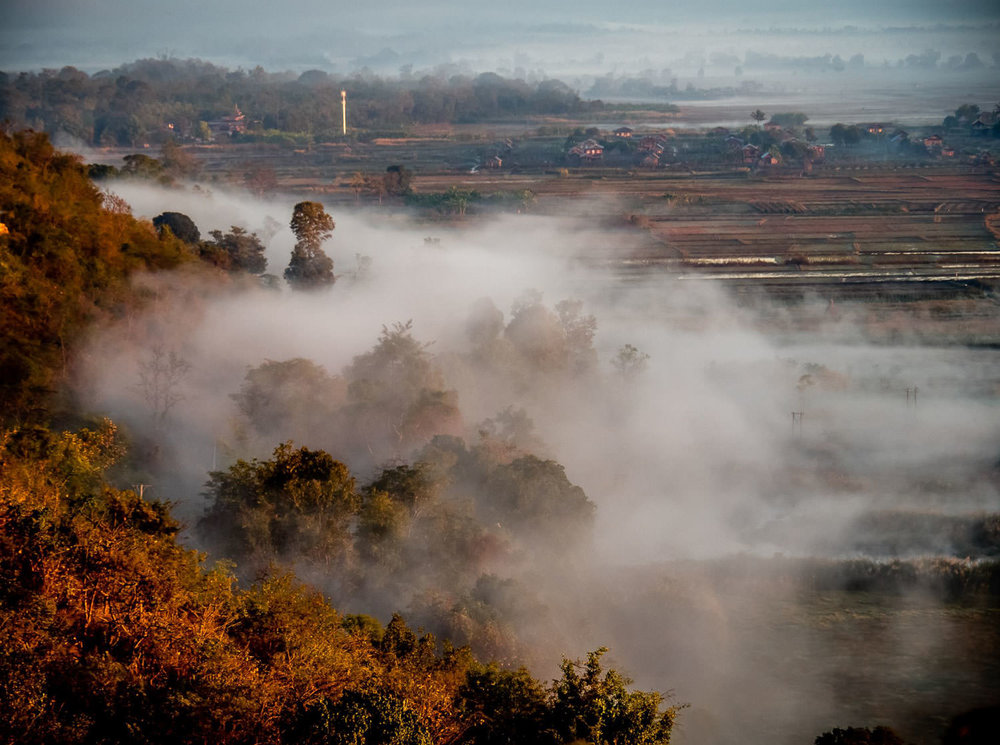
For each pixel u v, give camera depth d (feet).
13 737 68.23
